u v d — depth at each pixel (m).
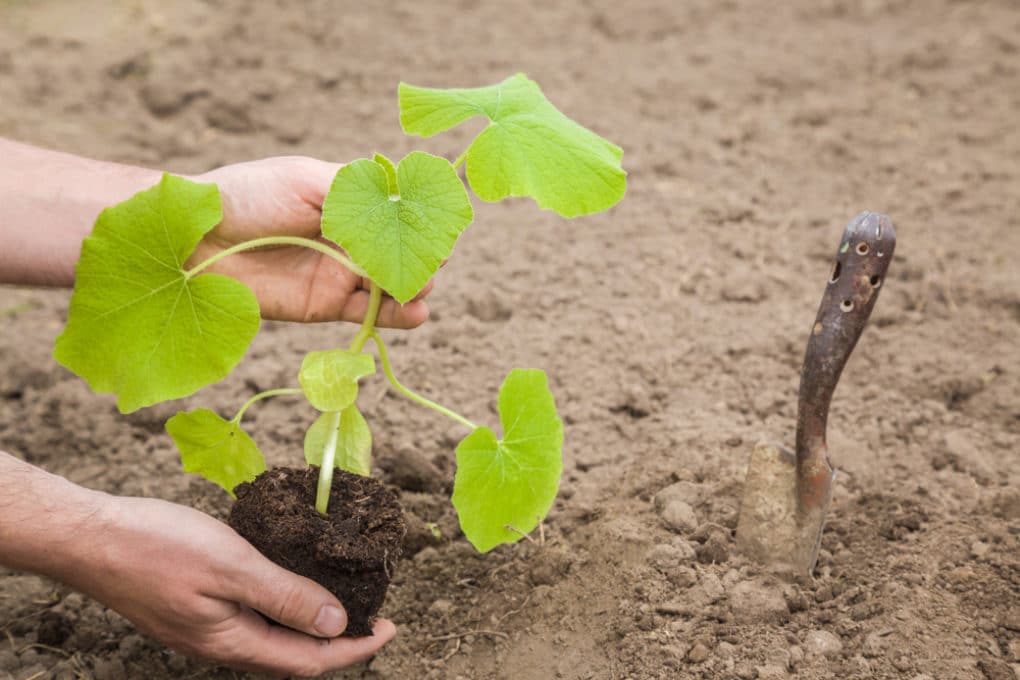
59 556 1.24
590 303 1.65
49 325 1.64
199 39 2.28
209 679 1.32
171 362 1.24
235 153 1.93
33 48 2.22
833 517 1.39
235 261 1.34
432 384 1.55
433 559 1.40
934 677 1.27
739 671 1.29
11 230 1.32
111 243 1.22
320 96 2.12
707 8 2.45
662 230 1.75
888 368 1.54
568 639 1.33
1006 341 1.57
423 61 2.23
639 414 1.52
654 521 1.40
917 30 2.30
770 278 1.67
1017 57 2.16
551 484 1.30
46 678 1.32
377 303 1.28
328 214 1.21
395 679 1.32
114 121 1.99
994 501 1.39
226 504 1.44
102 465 1.49
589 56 2.25
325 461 1.28
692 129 1.97
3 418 1.54
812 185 1.81
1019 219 1.73
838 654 1.29
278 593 1.26
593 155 1.27
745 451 1.45
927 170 1.82
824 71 2.15
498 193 1.25
